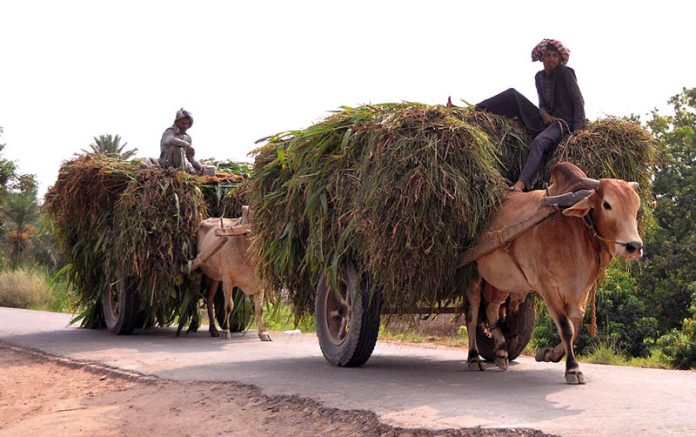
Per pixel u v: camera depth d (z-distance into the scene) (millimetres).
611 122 7449
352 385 6797
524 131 7711
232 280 11375
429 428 4988
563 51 7578
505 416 5207
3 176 44594
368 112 7578
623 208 6039
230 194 12406
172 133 12680
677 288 30344
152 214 11484
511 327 8250
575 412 5312
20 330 13273
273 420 5949
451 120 6855
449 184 6645
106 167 11883
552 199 6223
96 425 6434
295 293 8852
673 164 33500
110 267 12203
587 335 17062
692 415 5199
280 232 8328
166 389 7430
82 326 13766
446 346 12102
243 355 9469
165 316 12812
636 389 6371
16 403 7742
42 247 42594
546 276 6461
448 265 7012
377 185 6746
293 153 8031
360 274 7492
